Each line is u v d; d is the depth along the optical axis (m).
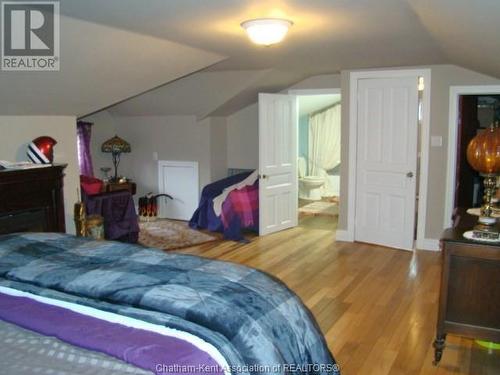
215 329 1.41
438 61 4.69
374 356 2.86
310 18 2.95
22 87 3.61
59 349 1.35
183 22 3.08
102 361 1.29
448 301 2.68
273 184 6.12
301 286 4.11
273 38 3.06
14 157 4.13
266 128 5.95
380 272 4.48
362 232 5.63
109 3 2.63
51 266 1.83
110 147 6.81
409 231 5.21
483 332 2.62
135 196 7.41
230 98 6.07
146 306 1.51
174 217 7.12
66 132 4.58
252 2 2.60
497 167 2.71
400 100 5.16
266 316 1.54
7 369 1.25
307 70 5.54
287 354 1.50
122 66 3.87
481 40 2.70
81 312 1.56
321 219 7.14
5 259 1.93
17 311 1.56
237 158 7.13
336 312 3.53
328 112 8.88
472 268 2.61
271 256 5.07
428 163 5.17
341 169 5.64
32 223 3.71
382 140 5.33
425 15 2.70
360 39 3.60
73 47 3.30
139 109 6.90
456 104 4.98
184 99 6.41
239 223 5.85
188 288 1.59
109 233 5.14
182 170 6.96
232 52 4.27
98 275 1.72
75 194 4.72
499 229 2.72
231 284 1.65
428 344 3.01
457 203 5.52
